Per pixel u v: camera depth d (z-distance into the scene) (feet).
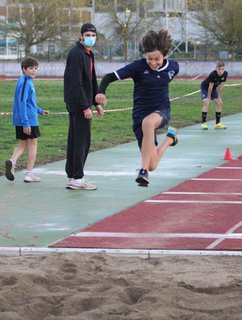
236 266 27.94
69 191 44.24
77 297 24.03
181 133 78.38
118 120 93.71
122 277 26.05
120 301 23.76
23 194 43.34
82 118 43.91
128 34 257.14
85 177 49.19
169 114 32.22
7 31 256.52
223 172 51.72
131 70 31.53
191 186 45.88
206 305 23.40
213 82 82.17
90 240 32.37
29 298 24.40
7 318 22.31
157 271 27.20
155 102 31.78
